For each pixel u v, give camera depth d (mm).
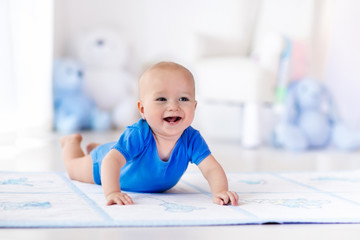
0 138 2498
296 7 3328
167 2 4238
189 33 3229
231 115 3295
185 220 1049
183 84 1279
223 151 2703
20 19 2783
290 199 1341
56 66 3635
